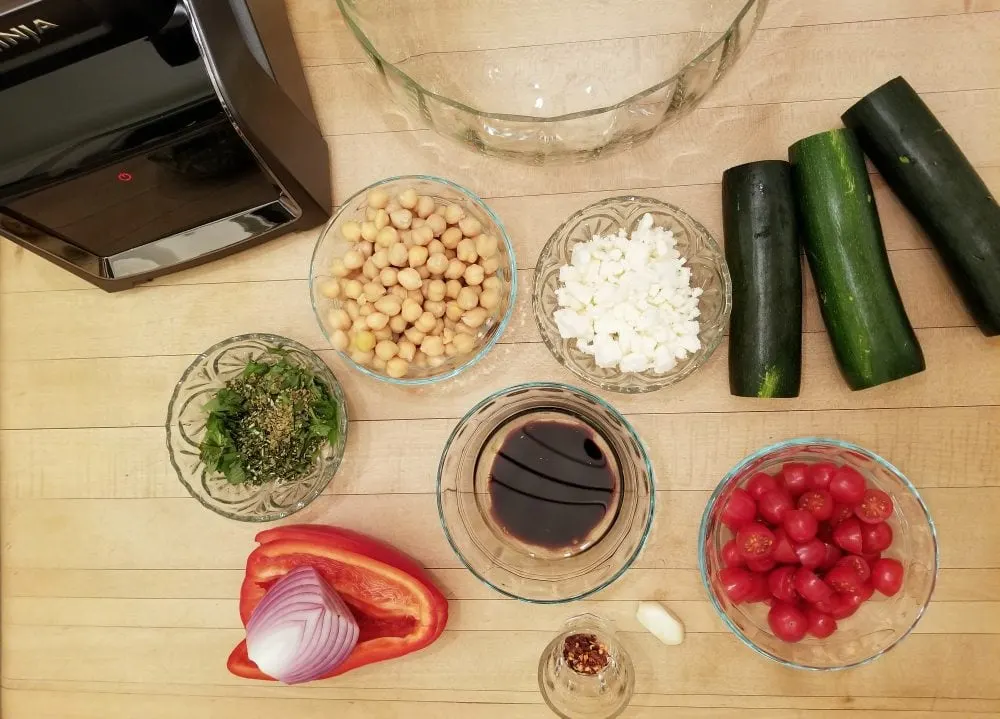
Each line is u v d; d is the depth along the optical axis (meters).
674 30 1.10
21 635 1.16
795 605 1.00
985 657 1.07
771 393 1.00
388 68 0.95
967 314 1.07
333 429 1.07
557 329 1.09
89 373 1.15
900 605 1.05
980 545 1.07
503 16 1.12
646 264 1.02
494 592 1.11
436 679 1.12
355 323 1.07
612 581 1.04
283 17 1.07
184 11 0.76
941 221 0.98
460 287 1.08
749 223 1.00
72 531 1.15
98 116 0.80
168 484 1.15
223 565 1.14
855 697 1.08
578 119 0.99
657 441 1.10
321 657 1.03
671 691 1.10
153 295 1.14
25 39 0.71
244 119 0.85
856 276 0.98
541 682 1.08
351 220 1.09
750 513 1.01
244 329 1.14
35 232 0.93
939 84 1.07
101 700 1.16
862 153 0.99
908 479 1.07
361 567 1.02
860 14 1.08
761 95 1.09
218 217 1.02
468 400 1.12
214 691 1.15
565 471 1.12
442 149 1.12
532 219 1.12
